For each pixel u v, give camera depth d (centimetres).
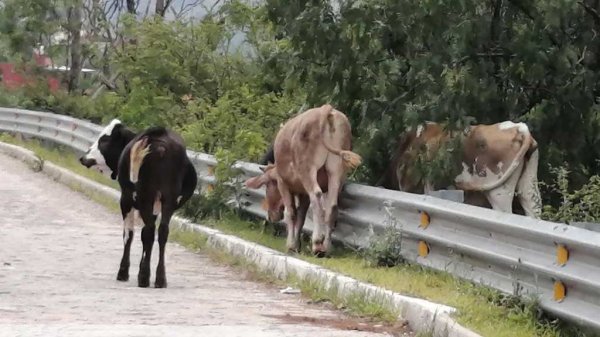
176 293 1355
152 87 2870
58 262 1602
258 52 2794
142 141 1385
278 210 1738
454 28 1695
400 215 1465
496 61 1769
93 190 2506
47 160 3027
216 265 1648
